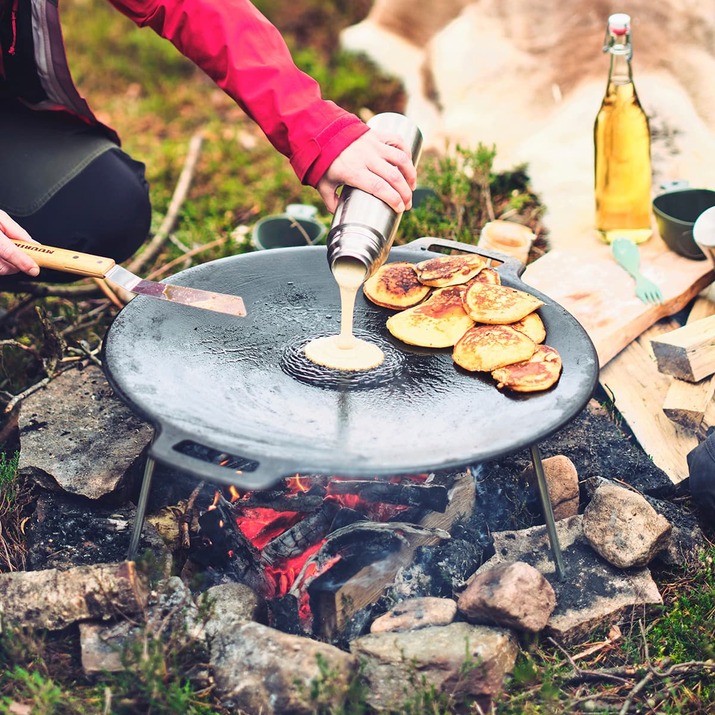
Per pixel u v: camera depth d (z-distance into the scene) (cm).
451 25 286
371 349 162
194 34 163
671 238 203
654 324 198
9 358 199
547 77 257
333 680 147
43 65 182
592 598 161
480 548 167
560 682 154
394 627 156
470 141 254
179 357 158
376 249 152
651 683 154
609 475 177
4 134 188
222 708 150
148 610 155
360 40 325
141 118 312
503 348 158
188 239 234
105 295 209
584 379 154
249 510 169
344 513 165
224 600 159
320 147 156
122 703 148
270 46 163
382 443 146
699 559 167
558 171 235
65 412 179
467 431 148
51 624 154
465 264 172
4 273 162
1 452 183
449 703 149
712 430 179
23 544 168
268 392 155
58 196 187
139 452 172
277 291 172
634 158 204
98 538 165
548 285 200
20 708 149
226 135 299
